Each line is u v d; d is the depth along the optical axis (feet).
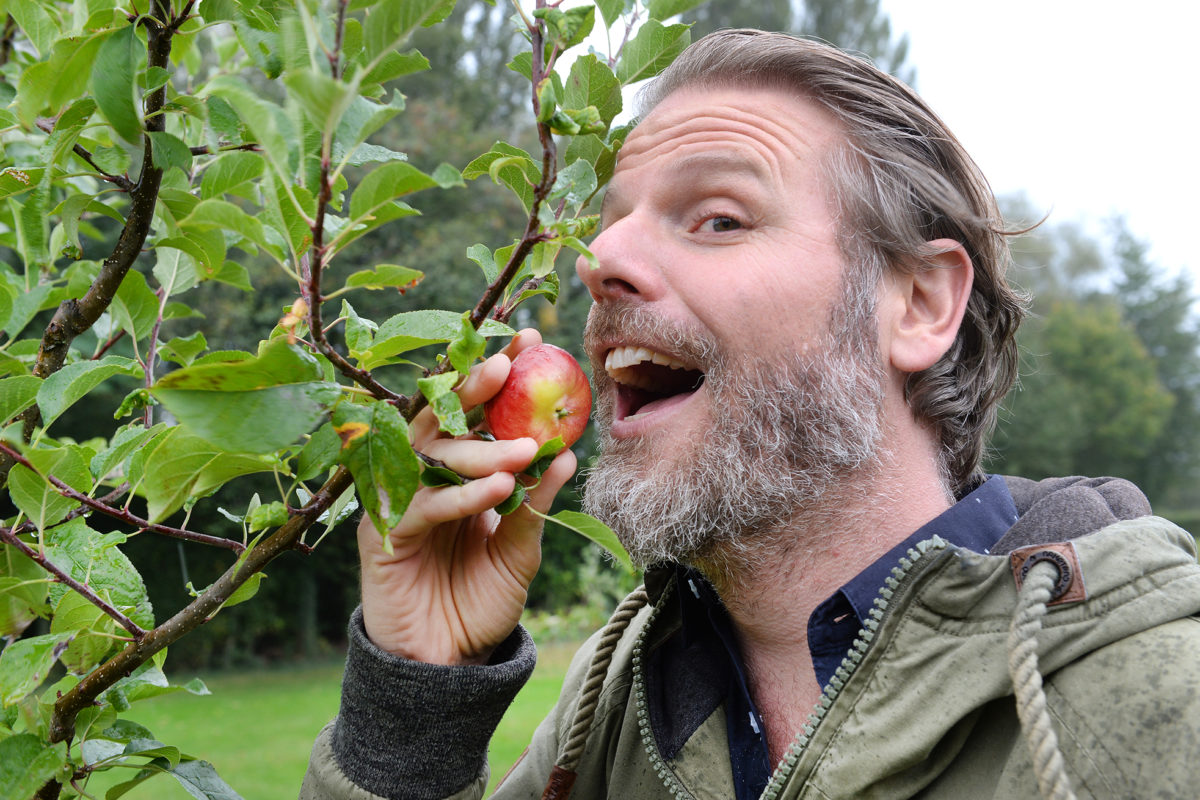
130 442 3.23
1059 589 2.92
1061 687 2.88
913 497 3.97
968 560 3.10
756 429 3.66
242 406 2.31
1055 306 103.45
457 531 3.95
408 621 3.71
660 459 3.73
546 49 2.63
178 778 3.33
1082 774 2.74
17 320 3.48
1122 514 3.65
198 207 2.44
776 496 3.66
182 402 2.28
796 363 3.69
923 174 4.11
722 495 3.63
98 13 3.37
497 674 3.63
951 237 4.22
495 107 65.82
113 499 3.30
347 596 56.85
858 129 3.99
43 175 3.31
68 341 3.37
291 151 2.27
